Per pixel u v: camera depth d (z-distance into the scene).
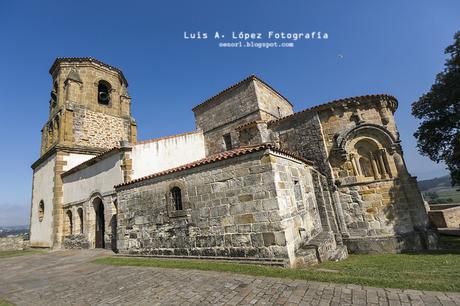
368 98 14.19
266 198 8.31
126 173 13.98
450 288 4.82
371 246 12.45
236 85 20.98
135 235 11.59
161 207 10.90
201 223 9.55
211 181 9.55
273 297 5.14
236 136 19.80
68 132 19.70
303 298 4.98
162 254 10.45
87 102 21.42
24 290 7.26
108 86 23.62
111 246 13.88
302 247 9.34
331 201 13.66
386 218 12.88
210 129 22.16
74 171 17.78
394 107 14.96
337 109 14.56
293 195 9.72
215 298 5.35
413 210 12.88
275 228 8.01
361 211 13.25
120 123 23.22
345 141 13.98
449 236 17.36
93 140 21.05
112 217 14.16
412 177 13.41
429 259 9.80
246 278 6.37
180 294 5.75
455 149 16.02
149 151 15.66
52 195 19.03
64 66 22.06
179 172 10.50
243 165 8.92
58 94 21.75
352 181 13.60
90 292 6.49
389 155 13.62
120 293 6.18
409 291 4.88
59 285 7.43
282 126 16.22
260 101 19.92
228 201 9.03
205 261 8.67
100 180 15.45
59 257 13.50
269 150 8.58
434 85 16.56
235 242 8.67
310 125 15.04
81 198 16.80
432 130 17.41
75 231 16.88
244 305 4.91
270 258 7.92
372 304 4.52
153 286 6.46
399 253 11.91
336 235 12.91
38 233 20.48
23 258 14.70
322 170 14.22
